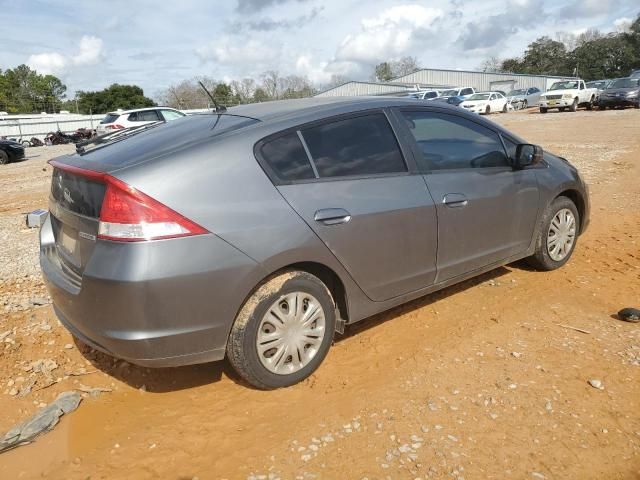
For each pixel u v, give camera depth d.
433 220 3.70
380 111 3.67
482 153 4.16
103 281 2.71
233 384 3.33
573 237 4.97
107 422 3.05
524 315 4.04
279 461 2.62
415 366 3.40
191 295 2.79
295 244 3.04
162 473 2.61
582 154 12.45
